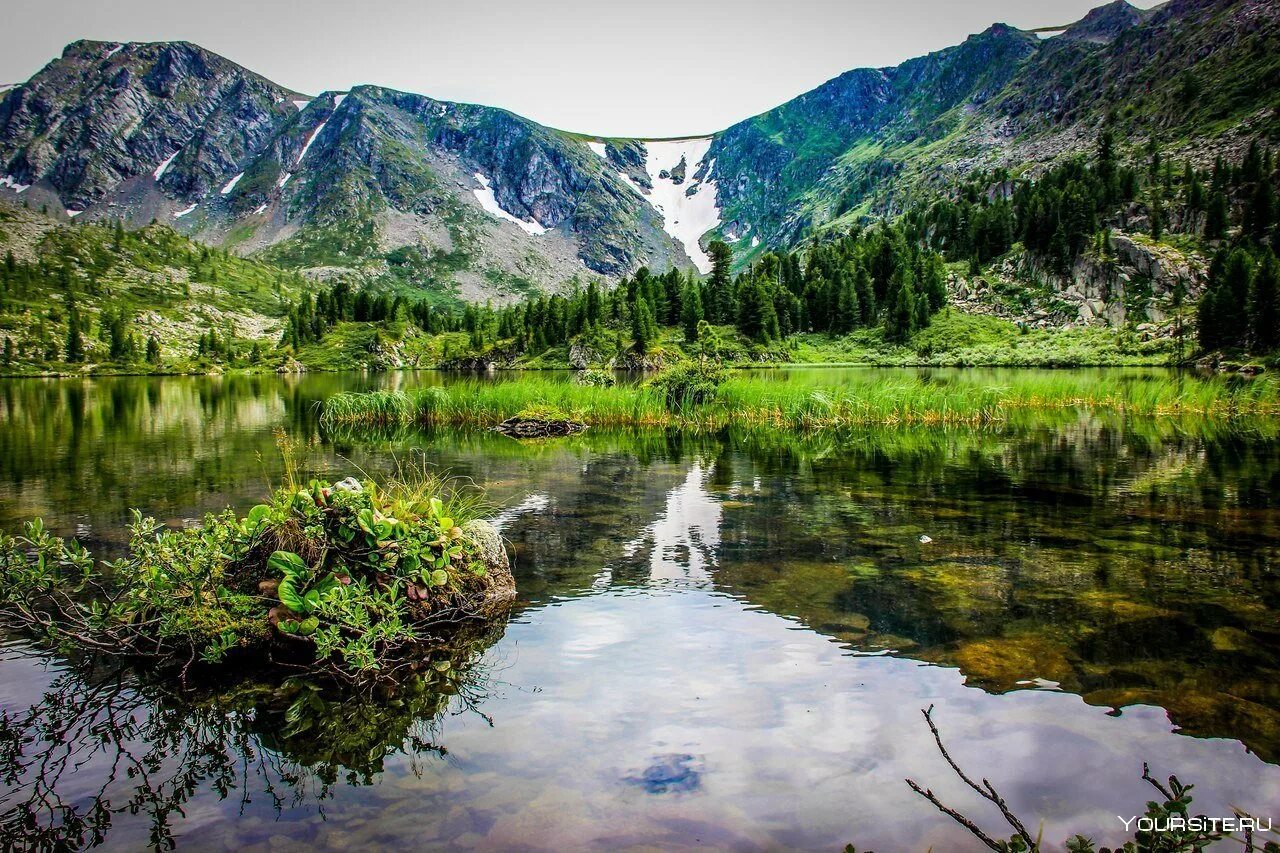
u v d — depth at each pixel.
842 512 11.20
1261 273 70.00
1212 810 3.45
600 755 4.13
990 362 108.19
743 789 3.75
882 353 126.69
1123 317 125.19
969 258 161.62
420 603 6.36
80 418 30.86
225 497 12.65
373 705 4.93
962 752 4.07
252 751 4.34
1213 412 30.42
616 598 7.07
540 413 26.64
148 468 16.23
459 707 4.84
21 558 6.18
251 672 5.57
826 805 3.60
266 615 5.86
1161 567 7.89
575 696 4.93
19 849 3.38
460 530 7.20
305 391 57.06
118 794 3.88
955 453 18.56
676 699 4.84
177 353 144.75
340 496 6.36
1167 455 17.77
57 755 4.32
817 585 7.38
